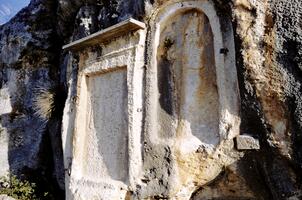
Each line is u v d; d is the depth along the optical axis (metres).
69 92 5.27
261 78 3.43
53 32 7.32
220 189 3.93
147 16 4.41
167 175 3.85
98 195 4.31
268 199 3.64
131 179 4.09
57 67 7.17
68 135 5.05
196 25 4.17
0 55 8.02
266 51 3.46
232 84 3.67
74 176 4.74
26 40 7.35
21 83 7.39
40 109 6.42
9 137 7.16
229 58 3.72
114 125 4.54
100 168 4.56
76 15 6.07
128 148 4.19
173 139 3.97
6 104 7.45
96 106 4.87
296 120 3.22
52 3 7.11
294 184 3.28
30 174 6.67
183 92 4.11
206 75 4.02
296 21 3.35
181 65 4.20
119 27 4.43
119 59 4.55
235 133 3.60
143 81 4.30
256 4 3.58
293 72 3.30
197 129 3.95
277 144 3.31
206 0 3.99
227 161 3.67
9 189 6.00
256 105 3.45
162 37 4.37
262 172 3.50
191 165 3.84
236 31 3.59
